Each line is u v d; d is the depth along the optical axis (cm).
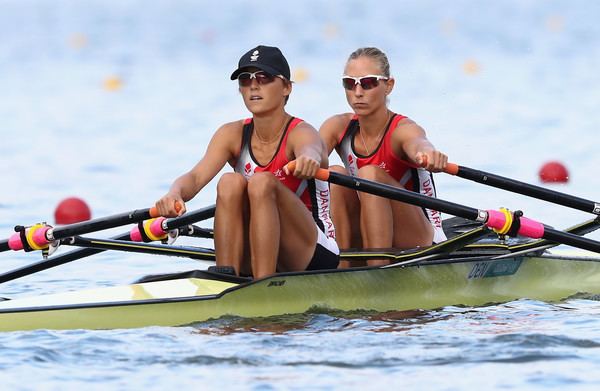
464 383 2272
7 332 2711
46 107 9600
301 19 19962
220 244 3012
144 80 11675
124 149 7219
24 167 6550
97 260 4253
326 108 8800
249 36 16700
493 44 15088
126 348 2553
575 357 2477
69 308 2766
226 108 9238
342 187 3409
